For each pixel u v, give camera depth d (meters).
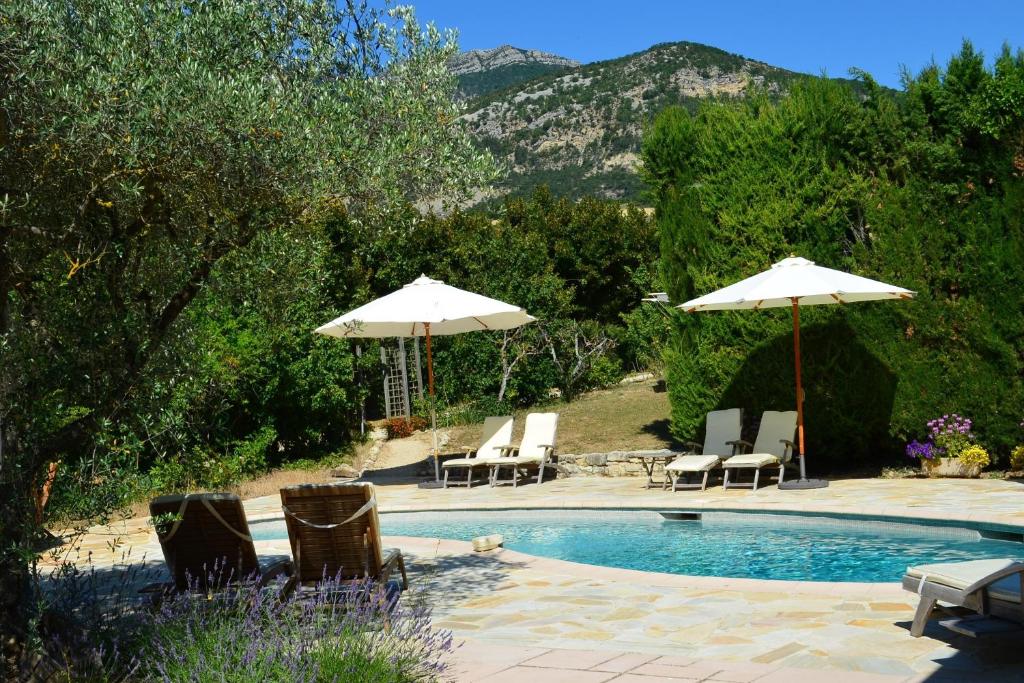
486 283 24.59
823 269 12.95
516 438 20.45
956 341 13.24
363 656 4.82
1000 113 12.46
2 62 5.00
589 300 32.94
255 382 18.27
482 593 7.90
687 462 14.13
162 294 6.16
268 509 14.62
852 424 14.15
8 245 5.29
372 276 25.88
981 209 12.86
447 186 6.98
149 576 9.32
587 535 11.90
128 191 5.17
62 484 5.28
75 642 5.24
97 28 5.57
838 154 14.21
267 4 6.38
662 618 6.70
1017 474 12.62
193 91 5.41
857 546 10.00
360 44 6.95
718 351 15.45
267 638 5.04
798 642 5.81
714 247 15.18
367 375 24.55
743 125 14.96
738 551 10.21
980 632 5.24
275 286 6.84
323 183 5.97
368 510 7.18
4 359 4.95
